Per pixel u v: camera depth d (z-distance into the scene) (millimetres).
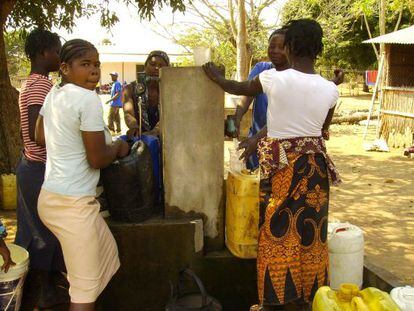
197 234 3277
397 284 3350
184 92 3180
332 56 30047
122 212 3221
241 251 3236
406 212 6402
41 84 3199
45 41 3260
